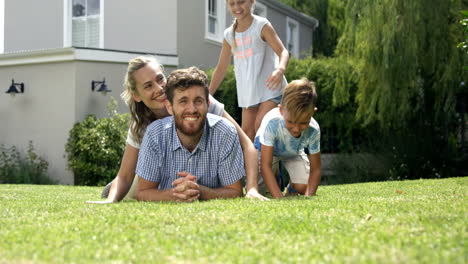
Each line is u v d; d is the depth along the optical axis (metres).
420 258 1.19
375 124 9.21
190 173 3.06
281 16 13.48
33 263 1.24
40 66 8.84
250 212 2.08
